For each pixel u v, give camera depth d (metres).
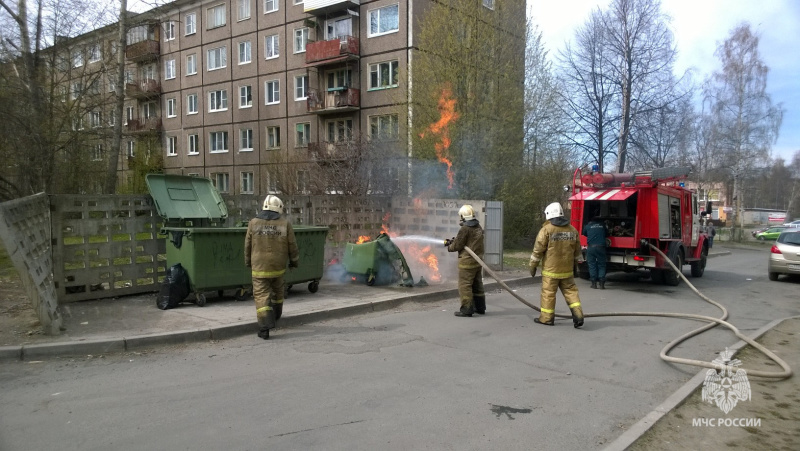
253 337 6.59
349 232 12.68
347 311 8.05
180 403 4.29
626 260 11.97
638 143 26.86
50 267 7.09
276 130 31.50
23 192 15.88
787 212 60.03
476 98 17.81
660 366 5.73
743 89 34.16
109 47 18.20
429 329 7.22
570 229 7.65
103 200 8.05
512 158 18.42
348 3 26.55
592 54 27.39
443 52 17.55
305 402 4.37
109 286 8.16
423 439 3.73
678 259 12.46
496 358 5.85
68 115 16.55
